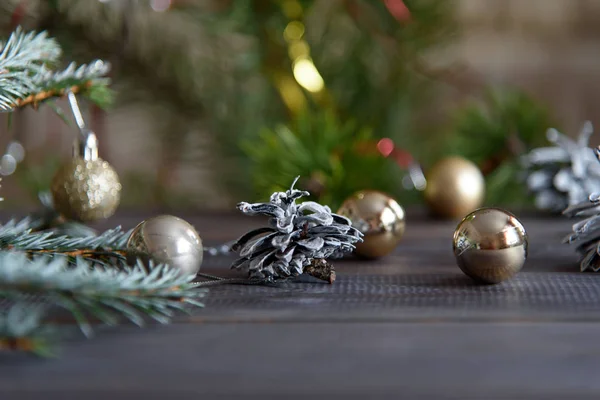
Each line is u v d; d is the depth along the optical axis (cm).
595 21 98
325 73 82
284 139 68
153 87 80
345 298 44
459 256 45
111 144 95
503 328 40
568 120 98
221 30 78
